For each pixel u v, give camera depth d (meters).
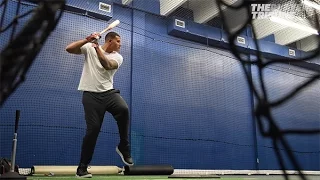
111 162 5.05
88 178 2.59
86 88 2.66
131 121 5.40
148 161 5.42
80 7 5.26
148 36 6.04
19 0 0.99
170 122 5.83
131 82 5.59
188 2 6.67
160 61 6.04
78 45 2.68
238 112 6.75
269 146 6.86
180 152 5.80
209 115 6.33
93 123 2.60
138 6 6.05
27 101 4.55
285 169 0.58
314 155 7.50
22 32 0.57
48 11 0.58
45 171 3.99
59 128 4.74
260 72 0.67
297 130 0.57
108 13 5.54
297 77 7.75
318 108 7.94
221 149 6.30
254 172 6.52
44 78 4.77
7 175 2.10
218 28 6.82
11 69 0.57
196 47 6.61
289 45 7.99
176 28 6.25
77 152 4.81
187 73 6.30
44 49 4.85
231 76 6.86
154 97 5.77
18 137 4.38
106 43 2.85
